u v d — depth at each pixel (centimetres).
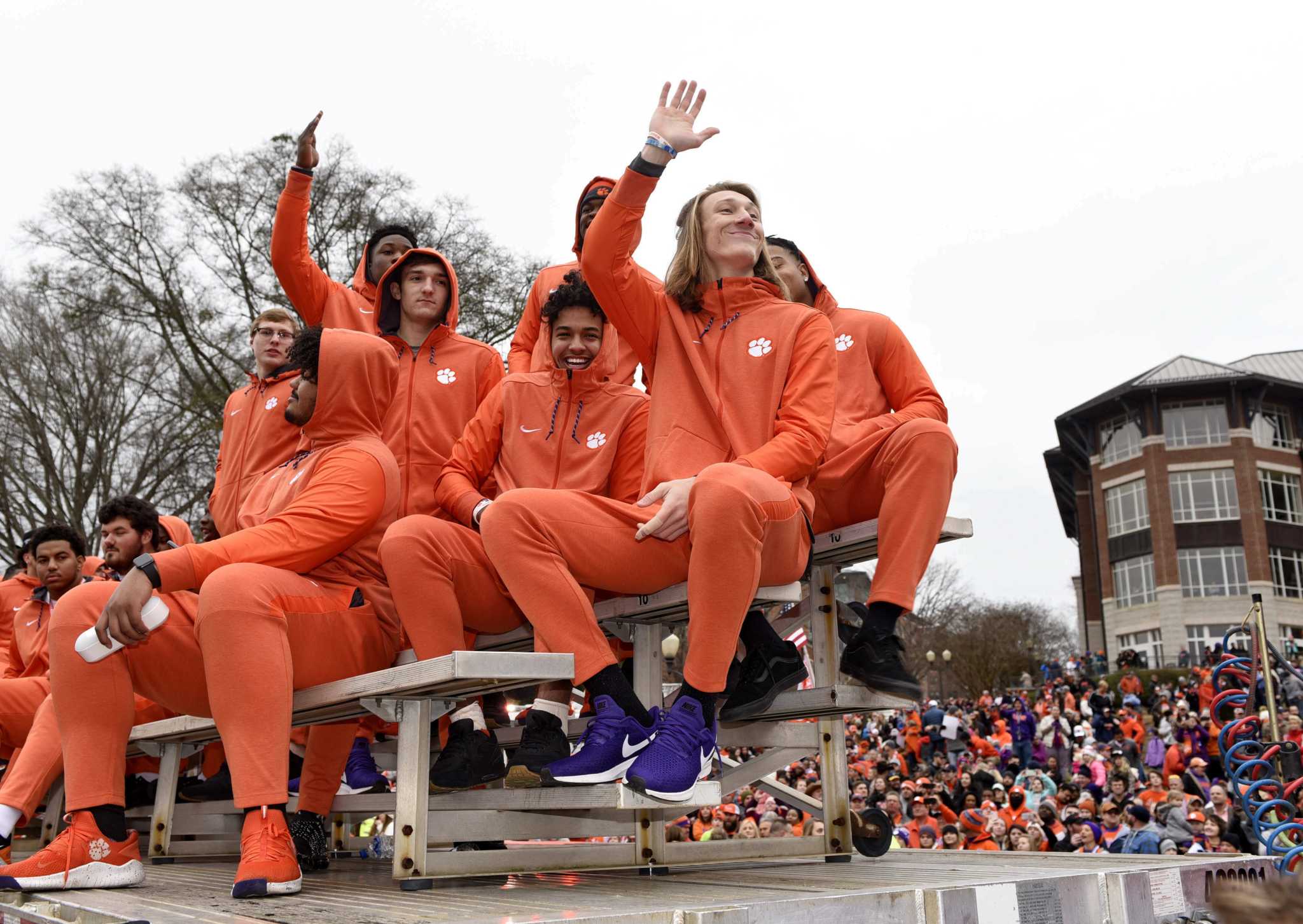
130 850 285
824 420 301
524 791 270
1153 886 249
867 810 375
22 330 2161
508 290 2072
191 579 279
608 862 305
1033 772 1430
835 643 364
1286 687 1153
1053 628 6775
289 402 331
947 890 207
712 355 321
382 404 332
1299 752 401
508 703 412
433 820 276
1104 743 2172
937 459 327
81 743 287
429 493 409
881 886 225
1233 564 5081
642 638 325
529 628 337
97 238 2102
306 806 347
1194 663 4428
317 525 296
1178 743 1780
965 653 5428
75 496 2189
